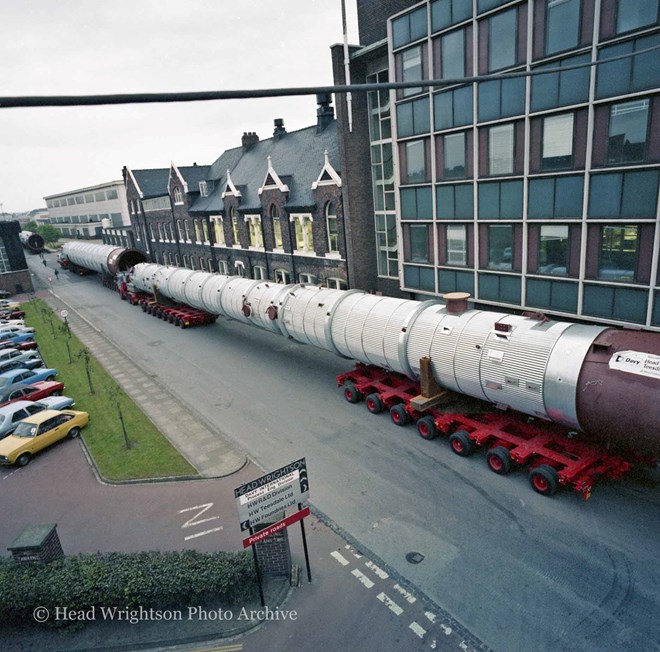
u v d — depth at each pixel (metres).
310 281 34.34
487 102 18.86
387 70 25.33
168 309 36.84
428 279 24.02
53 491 15.72
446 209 21.88
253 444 17.42
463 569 11.10
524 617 9.78
